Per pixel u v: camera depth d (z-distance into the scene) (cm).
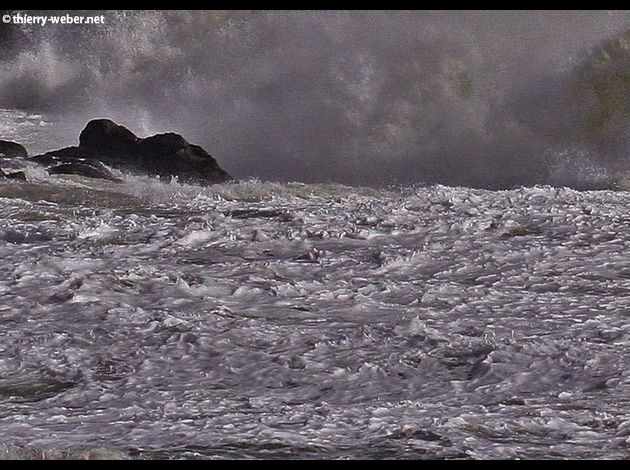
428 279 4872
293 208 6562
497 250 5391
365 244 5588
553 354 3591
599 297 4528
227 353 3666
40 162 8156
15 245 5441
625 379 3353
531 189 7181
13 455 2420
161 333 3891
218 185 7675
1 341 3788
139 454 2623
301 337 3853
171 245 5438
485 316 4197
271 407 3105
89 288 4562
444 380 3403
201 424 2900
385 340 3800
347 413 2995
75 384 3353
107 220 6038
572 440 2786
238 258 5269
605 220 6091
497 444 2734
